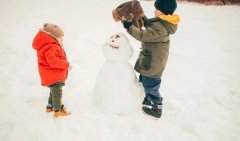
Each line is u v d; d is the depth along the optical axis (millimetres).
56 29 3230
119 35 3500
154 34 3186
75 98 4023
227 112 4062
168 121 3682
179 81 4969
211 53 6645
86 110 3703
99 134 3309
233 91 4734
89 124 3451
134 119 3602
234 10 12281
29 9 9609
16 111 3674
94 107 3754
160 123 3613
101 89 3631
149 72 3398
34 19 8398
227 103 4320
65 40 6750
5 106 3768
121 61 3553
